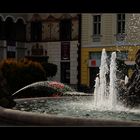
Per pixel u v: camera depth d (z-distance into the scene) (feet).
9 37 170.60
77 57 162.20
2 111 36.83
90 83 157.48
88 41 159.22
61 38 168.04
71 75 163.73
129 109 52.85
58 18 168.96
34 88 75.10
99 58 156.15
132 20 143.84
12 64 80.43
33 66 82.53
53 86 78.38
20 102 60.75
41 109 51.13
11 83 79.00
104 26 154.20
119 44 147.23
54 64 161.58
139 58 54.13
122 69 98.37
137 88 53.06
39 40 174.50
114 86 56.80
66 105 57.72
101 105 57.26
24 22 177.06
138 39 141.08
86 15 159.94
